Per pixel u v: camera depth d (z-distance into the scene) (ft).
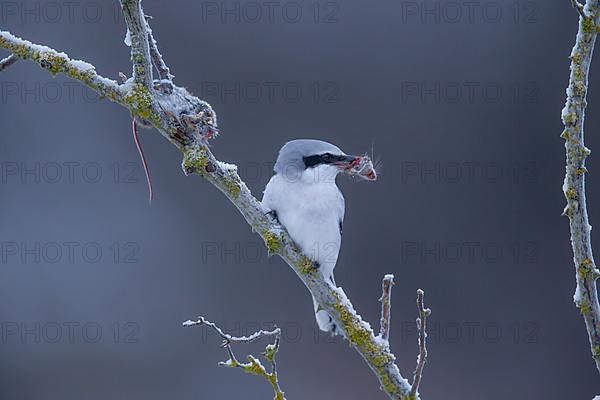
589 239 15.79
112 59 47.32
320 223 21.66
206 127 17.87
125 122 46.96
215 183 18.17
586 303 15.79
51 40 47.26
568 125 15.72
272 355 16.48
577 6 15.66
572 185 15.75
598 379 42.91
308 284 18.62
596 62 47.80
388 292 17.56
